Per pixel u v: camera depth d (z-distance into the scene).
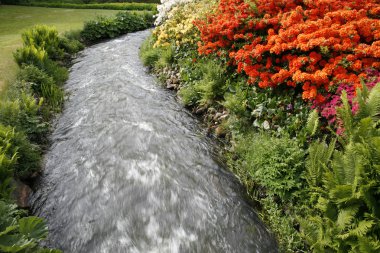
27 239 2.88
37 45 9.21
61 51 10.30
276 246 3.46
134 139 5.49
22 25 14.51
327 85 4.37
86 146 5.45
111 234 3.69
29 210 4.18
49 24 14.72
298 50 4.96
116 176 4.62
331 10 5.45
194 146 5.29
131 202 4.13
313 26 4.92
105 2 25.27
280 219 3.65
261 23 5.61
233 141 5.08
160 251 3.46
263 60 5.44
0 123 4.88
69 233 3.76
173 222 3.82
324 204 3.13
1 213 3.09
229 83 6.05
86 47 12.30
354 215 2.88
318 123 4.17
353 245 2.70
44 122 6.11
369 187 2.78
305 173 3.67
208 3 9.42
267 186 3.94
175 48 8.42
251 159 4.36
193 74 7.02
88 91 7.78
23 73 7.07
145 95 7.29
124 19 14.99
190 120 6.11
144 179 4.52
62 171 4.89
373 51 4.26
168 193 4.25
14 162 4.20
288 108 4.74
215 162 4.88
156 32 10.09
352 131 3.44
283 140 4.06
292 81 4.89
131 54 10.86
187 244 3.54
